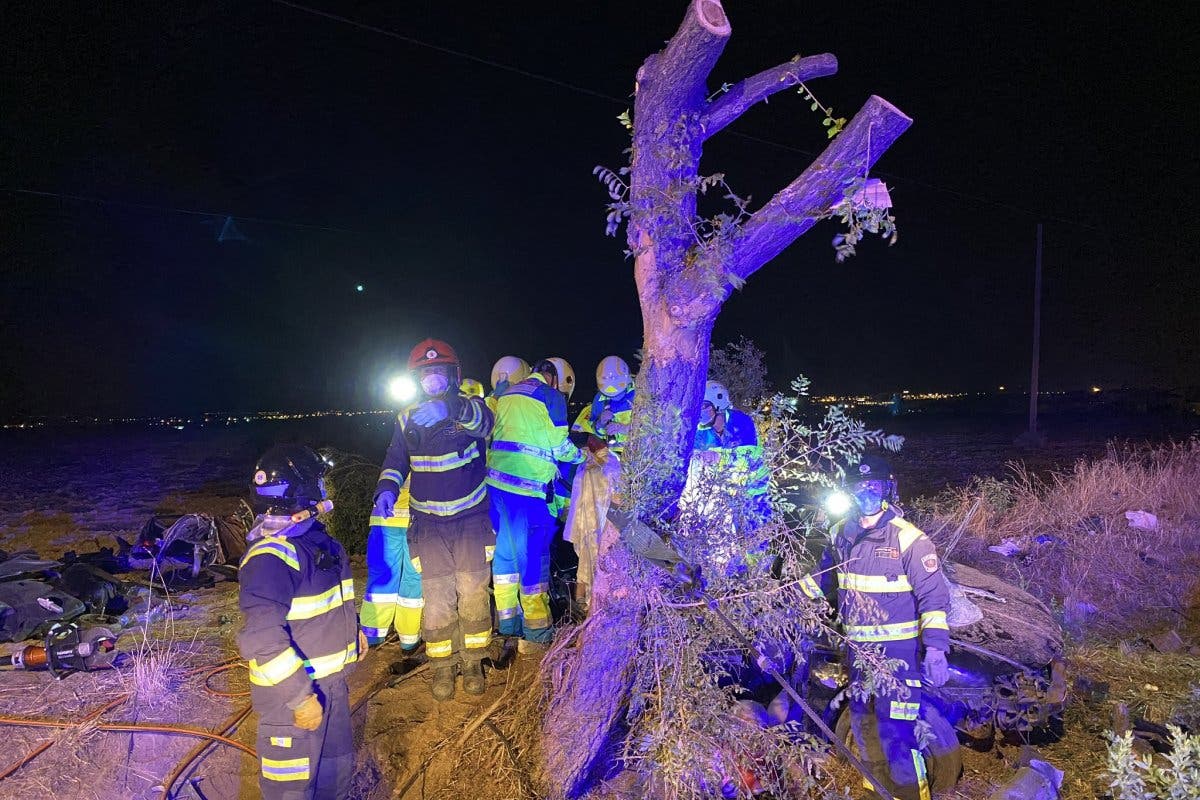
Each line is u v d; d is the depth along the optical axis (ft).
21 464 55.52
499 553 15.89
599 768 11.47
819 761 10.64
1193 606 19.30
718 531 11.20
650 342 10.19
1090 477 29.30
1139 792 9.86
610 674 10.75
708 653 11.02
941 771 11.50
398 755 12.51
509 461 15.85
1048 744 12.79
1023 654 13.69
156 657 15.96
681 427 10.36
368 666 15.88
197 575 21.84
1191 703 13.42
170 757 12.47
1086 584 20.63
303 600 9.36
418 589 15.81
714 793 10.41
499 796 11.12
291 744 9.20
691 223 9.78
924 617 11.15
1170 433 66.39
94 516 33.12
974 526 24.98
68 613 17.70
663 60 9.27
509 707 12.79
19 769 12.03
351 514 24.54
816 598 11.67
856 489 11.29
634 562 10.52
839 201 8.87
